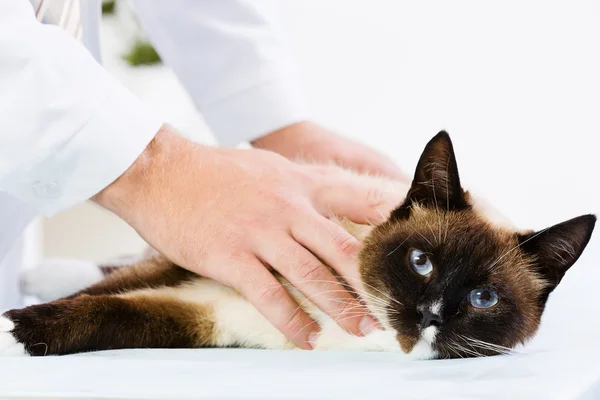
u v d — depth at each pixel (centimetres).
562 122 106
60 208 65
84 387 50
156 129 65
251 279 63
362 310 65
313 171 71
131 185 65
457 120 110
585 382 51
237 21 85
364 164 82
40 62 62
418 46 113
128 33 123
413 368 55
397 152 114
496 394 49
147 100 128
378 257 66
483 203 72
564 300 74
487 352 64
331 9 117
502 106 108
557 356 58
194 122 125
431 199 67
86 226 136
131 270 74
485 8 109
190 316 67
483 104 109
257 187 65
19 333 61
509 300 64
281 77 85
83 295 65
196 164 66
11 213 75
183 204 65
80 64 63
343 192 69
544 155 105
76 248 135
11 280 87
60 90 62
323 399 48
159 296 68
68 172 64
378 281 66
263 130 84
